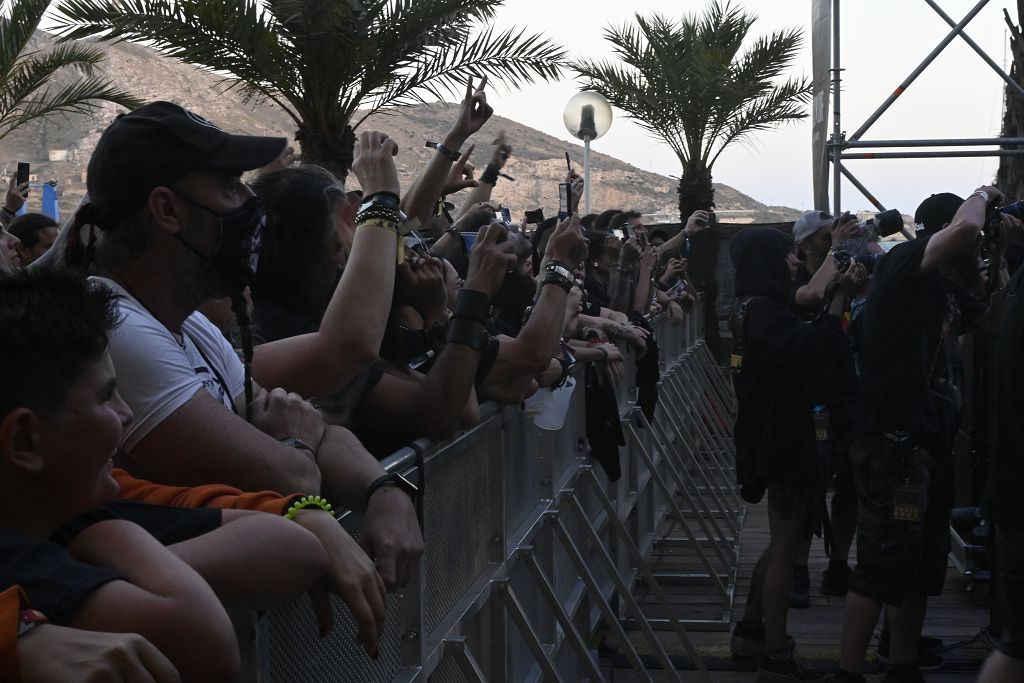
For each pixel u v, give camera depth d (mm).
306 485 1538
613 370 4355
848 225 4395
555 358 3215
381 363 2342
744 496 4418
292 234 1945
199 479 1511
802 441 4266
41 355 1034
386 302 1890
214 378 1759
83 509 1103
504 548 2783
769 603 4320
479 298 2203
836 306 4285
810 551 6484
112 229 1542
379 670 1938
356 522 1780
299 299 2027
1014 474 2643
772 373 4277
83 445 1065
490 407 2684
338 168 9312
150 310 1573
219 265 1561
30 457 1042
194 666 1000
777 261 4391
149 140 1504
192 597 1011
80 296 1091
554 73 9570
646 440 6324
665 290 7688
